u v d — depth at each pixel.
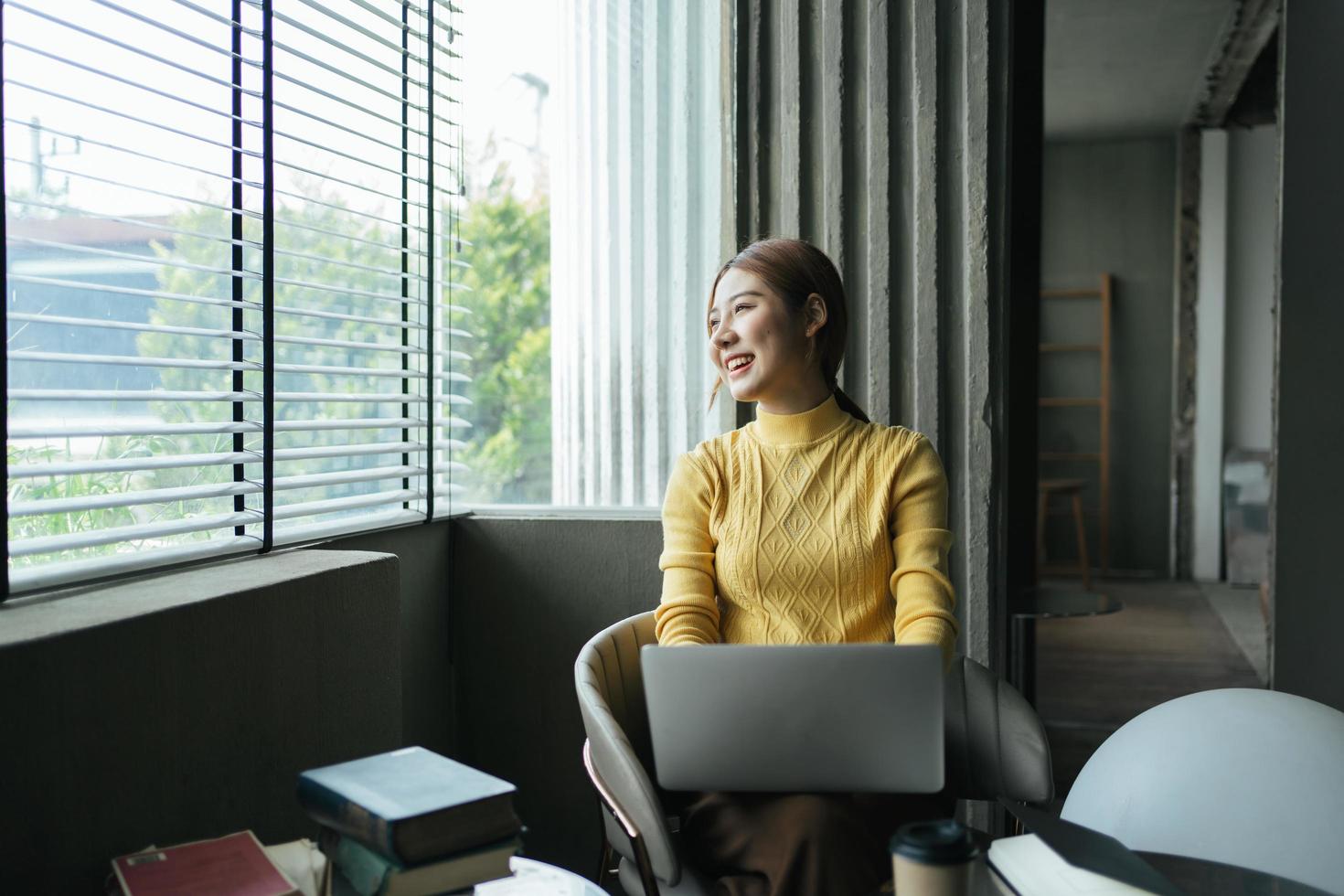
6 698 1.15
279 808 1.55
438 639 2.32
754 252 1.72
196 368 1.68
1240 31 5.36
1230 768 1.39
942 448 2.19
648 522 2.28
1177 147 7.28
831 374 1.79
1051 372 7.53
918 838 1.04
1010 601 3.20
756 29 2.25
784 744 1.24
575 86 2.48
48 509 1.41
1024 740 1.57
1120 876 1.05
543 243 2.61
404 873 1.12
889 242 2.18
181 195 1.68
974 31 2.14
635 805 1.34
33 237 1.46
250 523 1.76
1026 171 3.18
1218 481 7.20
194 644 1.39
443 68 2.31
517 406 2.56
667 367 2.42
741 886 1.38
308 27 1.89
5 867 1.15
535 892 1.34
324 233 1.94
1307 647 3.32
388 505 2.27
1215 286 7.14
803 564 1.63
